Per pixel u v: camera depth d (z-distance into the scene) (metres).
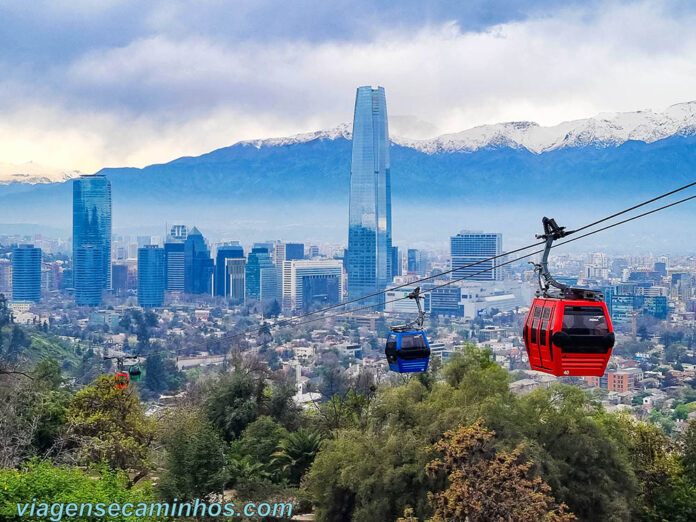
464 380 51.00
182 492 42.19
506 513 30.39
